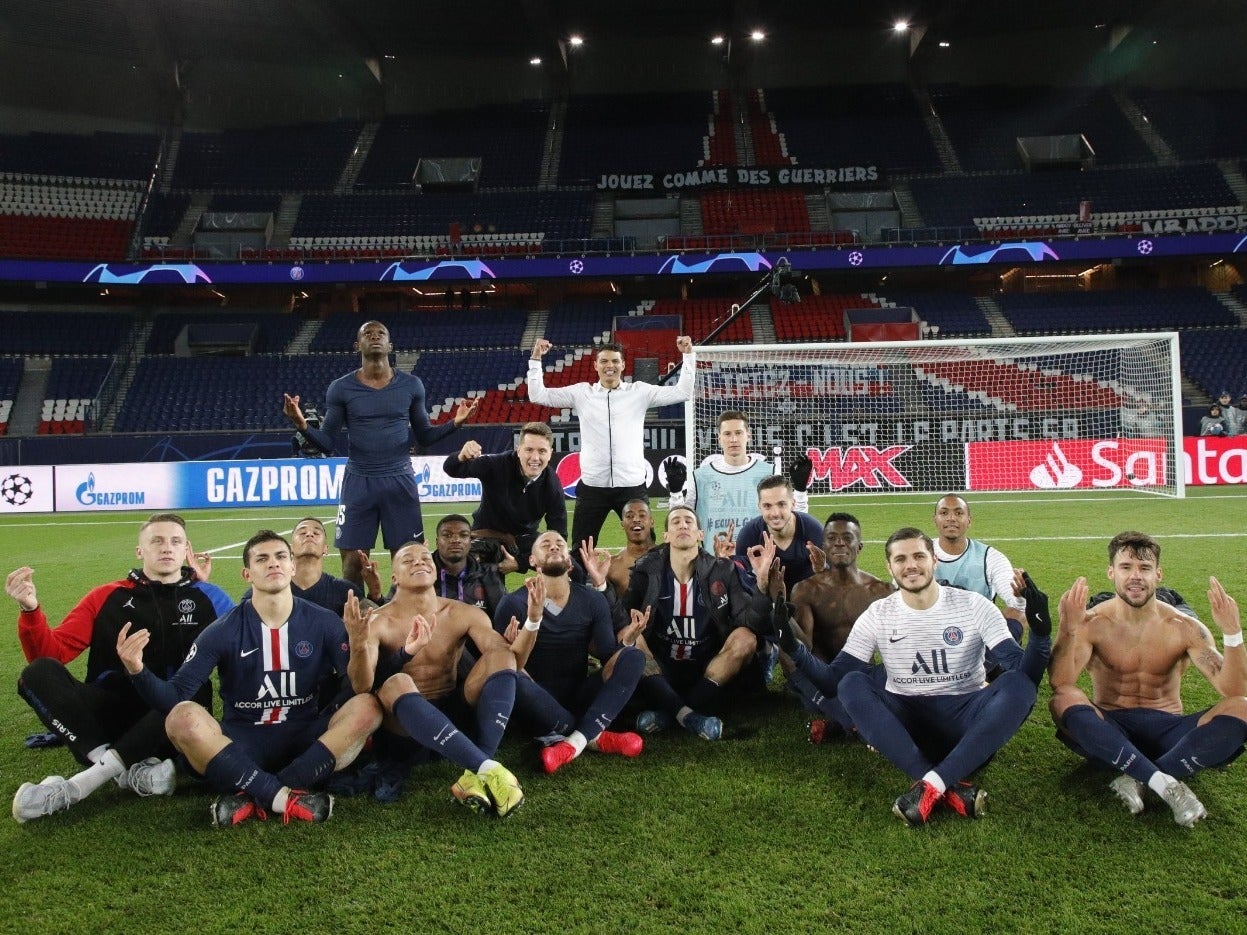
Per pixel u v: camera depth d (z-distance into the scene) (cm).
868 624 334
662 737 382
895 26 2708
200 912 245
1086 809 298
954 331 2238
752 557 401
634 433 561
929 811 286
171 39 2544
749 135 2758
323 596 403
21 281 2134
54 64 2486
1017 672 309
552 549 370
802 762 348
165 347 2266
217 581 795
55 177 2403
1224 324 2195
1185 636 316
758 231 2406
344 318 2400
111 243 2328
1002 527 1004
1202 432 1530
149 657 357
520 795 299
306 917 241
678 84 2861
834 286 2578
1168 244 2109
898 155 2662
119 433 1734
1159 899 241
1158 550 315
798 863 265
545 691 362
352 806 314
